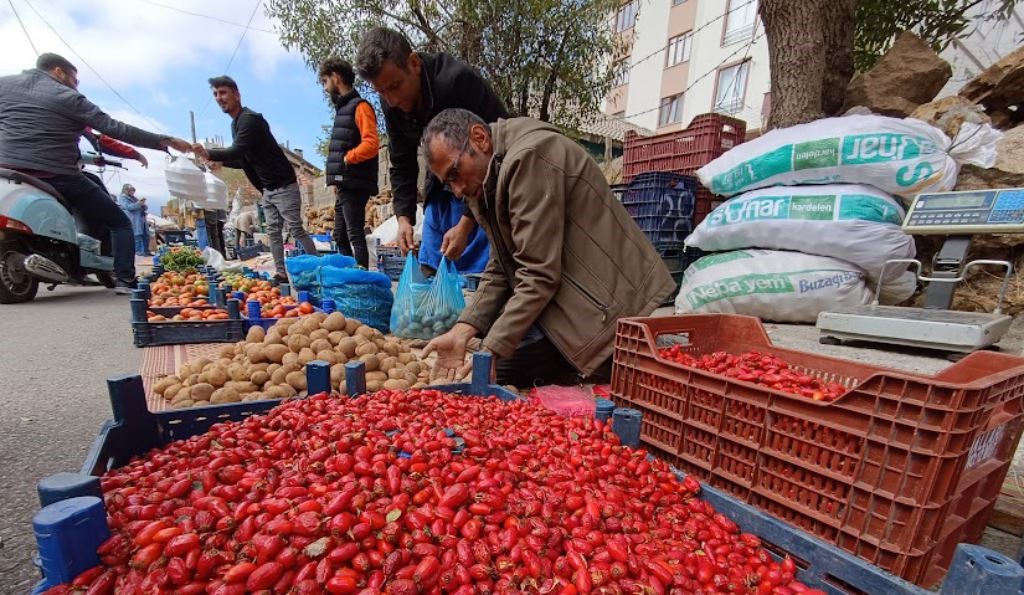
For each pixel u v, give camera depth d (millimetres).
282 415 1965
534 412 2244
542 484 1659
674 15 17312
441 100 3717
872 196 3531
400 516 1327
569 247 2803
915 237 4355
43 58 5469
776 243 3926
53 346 4086
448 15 8516
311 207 19875
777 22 4840
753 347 2703
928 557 1392
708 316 2775
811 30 4723
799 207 3744
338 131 5684
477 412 2164
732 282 4035
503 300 3000
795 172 3818
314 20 8734
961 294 3889
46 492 1105
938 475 1317
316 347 3082
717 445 1903
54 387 3145
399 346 3436
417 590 1136
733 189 4281
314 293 5453
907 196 3623
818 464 1578
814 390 1800
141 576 1085
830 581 1381
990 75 4918
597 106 9695
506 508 1449
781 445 1684
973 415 1305
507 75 8555
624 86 19422
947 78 5062
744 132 6184
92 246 6398
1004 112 4965
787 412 1654
